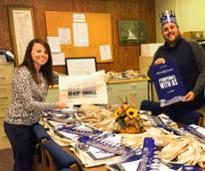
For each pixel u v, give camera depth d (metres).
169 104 2.24
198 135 1.59
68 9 4.32
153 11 4.99
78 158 1.38
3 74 3.76
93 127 1.93
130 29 4.81
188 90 2.41
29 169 2.28
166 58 2.47
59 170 1.28
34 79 2.12
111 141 1.59
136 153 1.40
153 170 1.18
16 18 3.99
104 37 4.59
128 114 1.79
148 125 1.88
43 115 2.29
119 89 4.14
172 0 4.56
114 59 4.74
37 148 2.19
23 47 4.06
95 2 4.50
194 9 4.27
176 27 2.40
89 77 2.19
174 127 1.82
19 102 2.11
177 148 1.35
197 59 2.35
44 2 4.16
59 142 1.65
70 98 2.16
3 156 3.50
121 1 4.70
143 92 4.30
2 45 3.96
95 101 2.18
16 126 2.14
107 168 1.24
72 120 2.12
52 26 4.21
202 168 1.21
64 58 4.32
